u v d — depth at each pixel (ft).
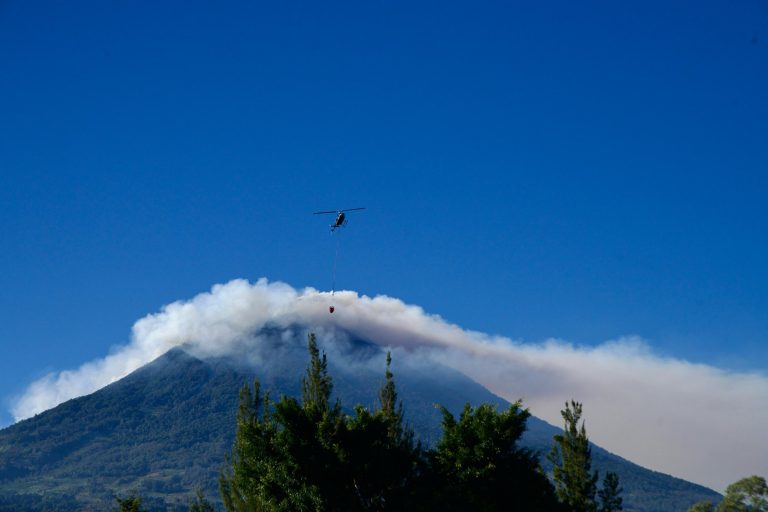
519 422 197.36
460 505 185.78
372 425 191.31
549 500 197.16
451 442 198.59
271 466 185.57
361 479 187.21
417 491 190.70
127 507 211.82
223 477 208.33
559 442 222.28
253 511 193.47
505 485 191.21
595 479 216.95
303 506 179.42
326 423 188.44
